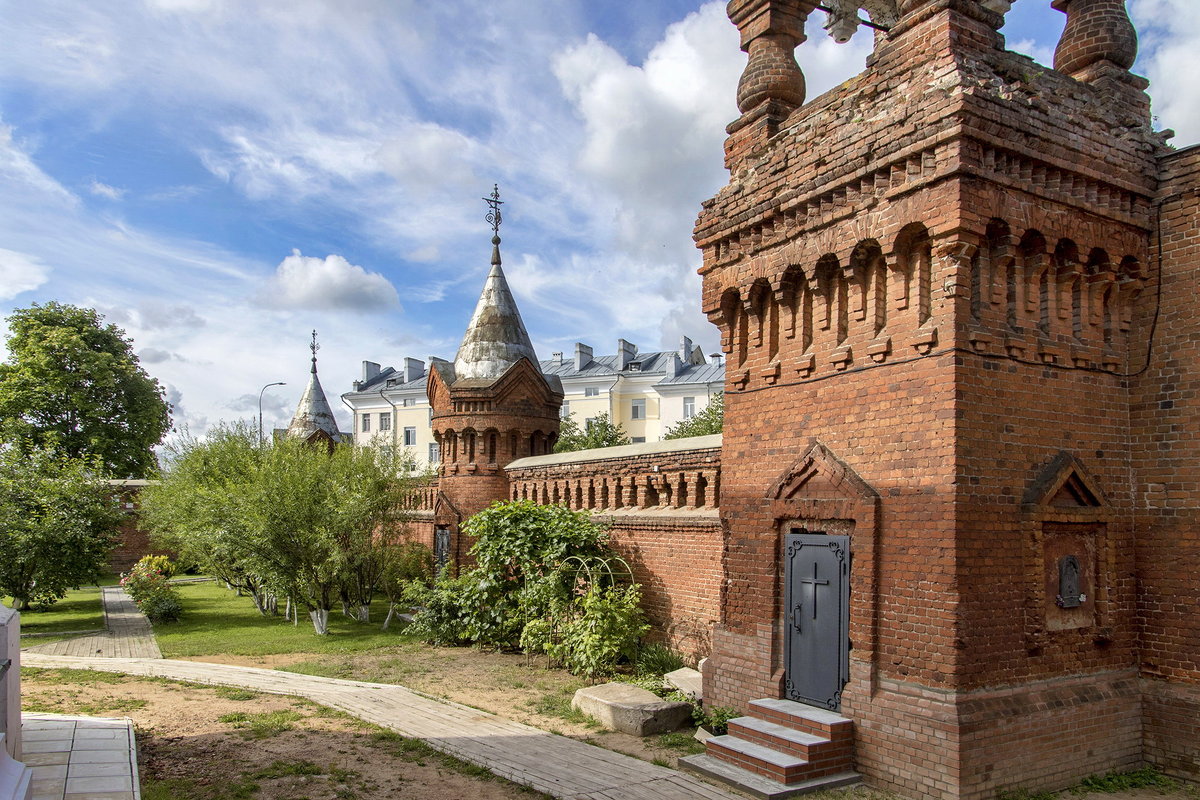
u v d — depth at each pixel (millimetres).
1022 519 9969
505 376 25656
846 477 10680
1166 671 10719
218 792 9211
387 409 76438
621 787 9781
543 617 17875
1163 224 11164
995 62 10164
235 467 30188
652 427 65812
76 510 26219
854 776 9992
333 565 22094
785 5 12938
